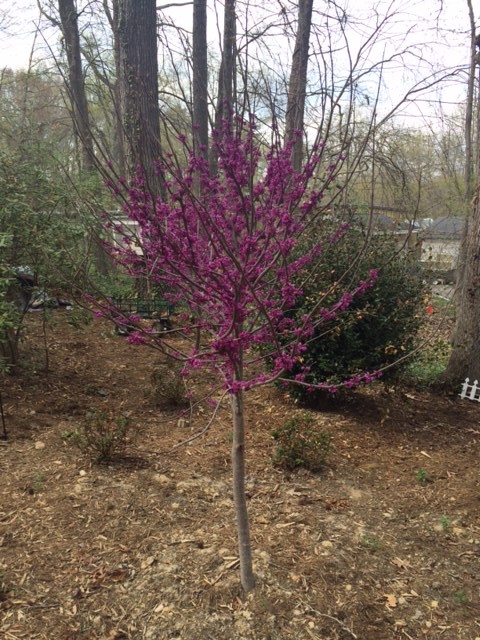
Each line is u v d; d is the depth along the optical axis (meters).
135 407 5.06
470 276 6.18
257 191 2.22
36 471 3.64
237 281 2.07
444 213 10.29
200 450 4.19
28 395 5.04
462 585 2.77
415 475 4.04
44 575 2.65
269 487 3.66
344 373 4.95
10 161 4.75
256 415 5.02
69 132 9.63
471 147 12.01
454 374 6.31
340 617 2.47
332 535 3.11
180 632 2.35
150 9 5.30
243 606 2.50
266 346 5.00
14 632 2.30
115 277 6.14
